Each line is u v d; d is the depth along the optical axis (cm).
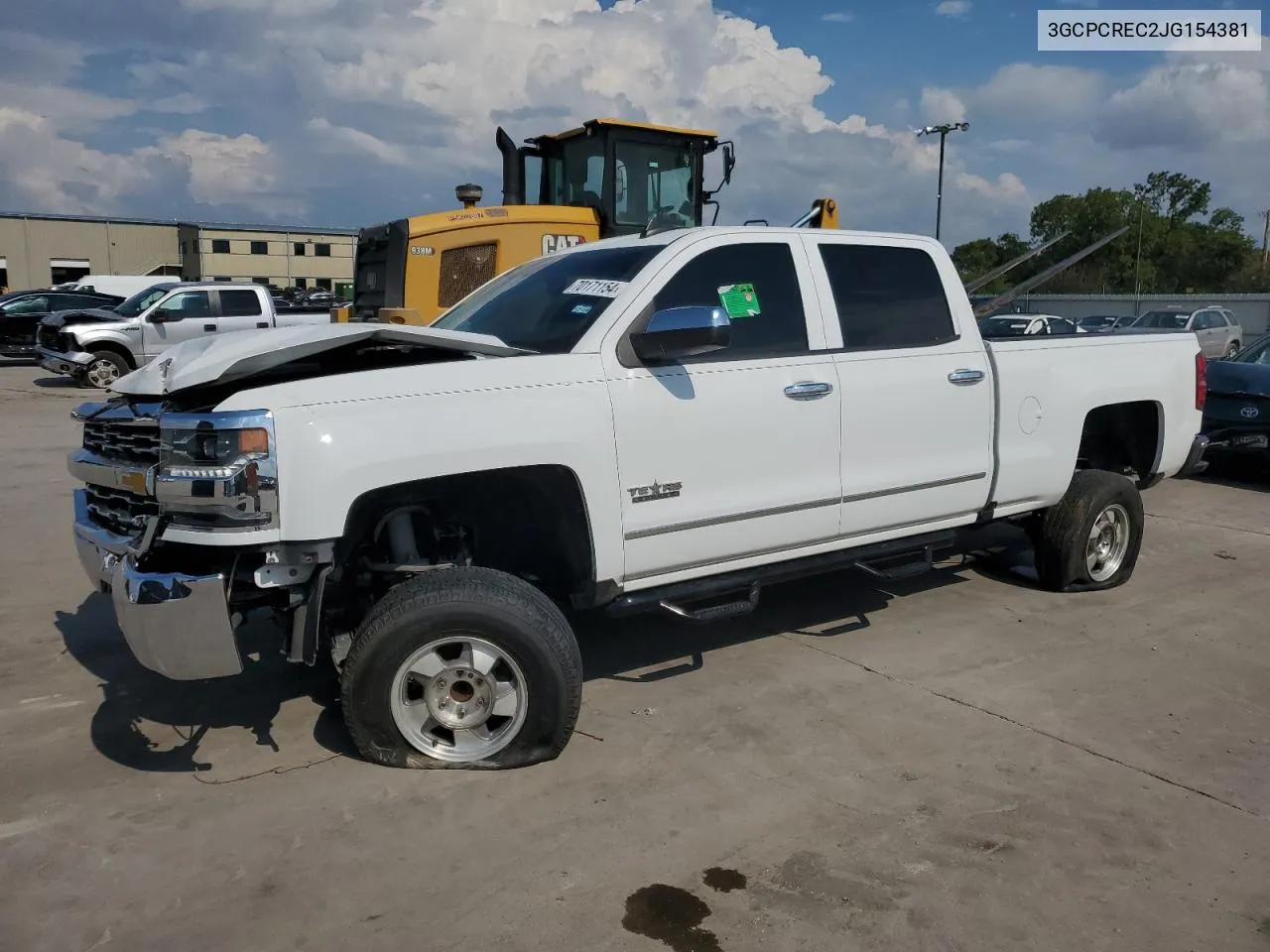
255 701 456
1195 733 428
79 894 310
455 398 375
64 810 360
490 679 379
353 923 296
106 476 389
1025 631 555
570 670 381
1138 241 5231
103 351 1870
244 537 345
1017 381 553
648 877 319
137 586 345
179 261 7194
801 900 307
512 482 405
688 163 1112
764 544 461
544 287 480
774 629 558
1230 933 294
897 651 523
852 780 382
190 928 294
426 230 1026
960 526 548
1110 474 621
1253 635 552
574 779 381
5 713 443
